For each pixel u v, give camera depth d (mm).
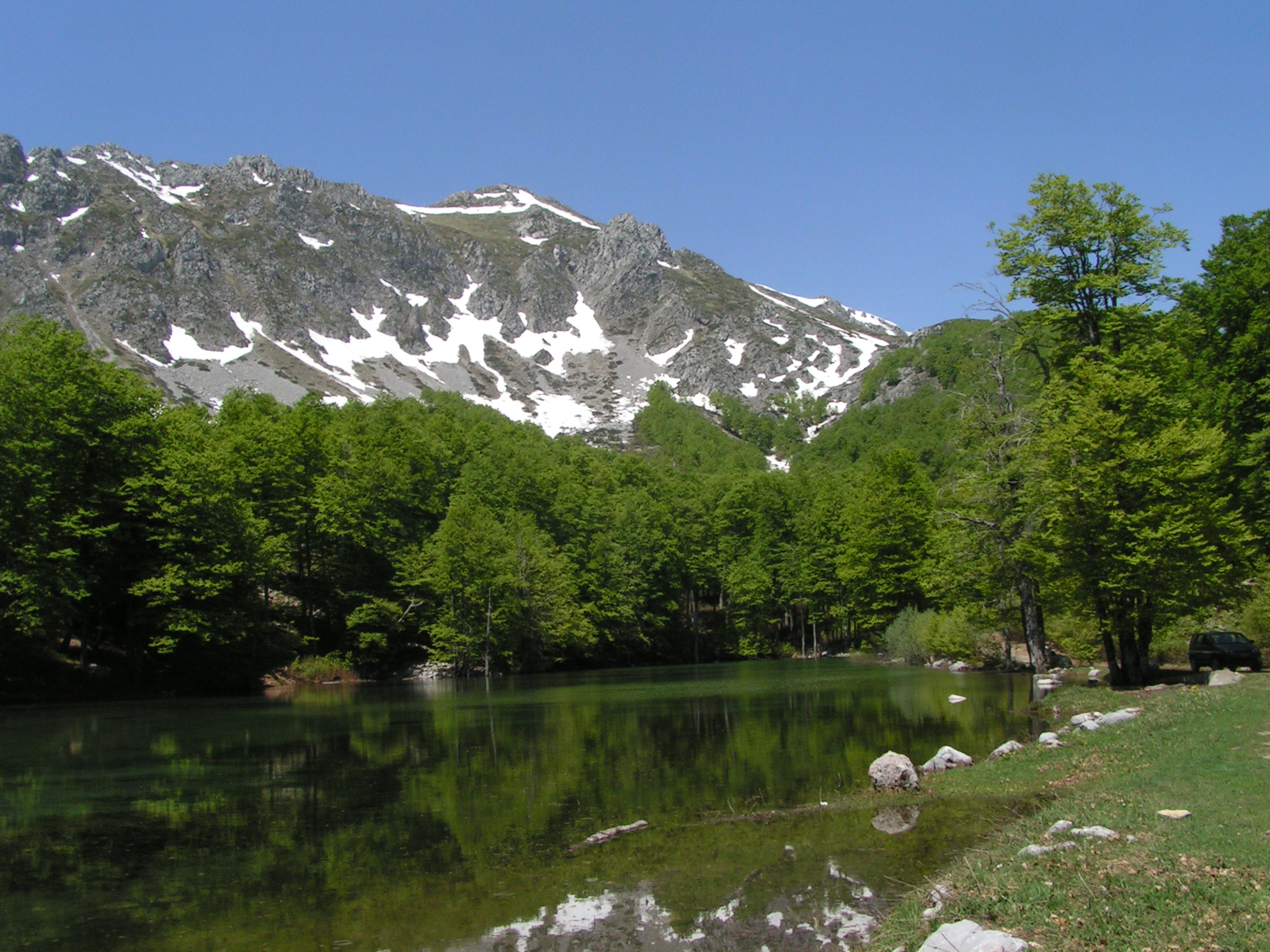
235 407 69500
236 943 9695
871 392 195875
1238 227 41969
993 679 40219
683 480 117812
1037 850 10359
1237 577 29953
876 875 11242
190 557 45406
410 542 67625
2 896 11531
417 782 19016
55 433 41781
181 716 34000
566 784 18297
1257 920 7363
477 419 127750
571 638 71312
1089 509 28672
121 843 14219
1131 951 7129
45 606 39406
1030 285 33219
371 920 10320
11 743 26375
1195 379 39188
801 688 40344
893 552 65375
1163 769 14016
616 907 10500
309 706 38250
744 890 10914
